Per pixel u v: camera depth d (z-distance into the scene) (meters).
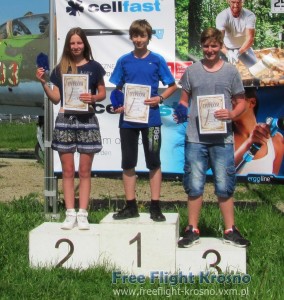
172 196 10.15
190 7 7.85
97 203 9.27
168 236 5.80
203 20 7.85
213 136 5.90
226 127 5.84
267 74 7.74
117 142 8.09
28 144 20.69
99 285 5.53
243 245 5.84
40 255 5.98
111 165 8.12
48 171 7.98
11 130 27.14
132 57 6.27
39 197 9.82
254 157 7.99
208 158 6.02
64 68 6.20
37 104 14.28
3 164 14.64
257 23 7.75
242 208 8.80
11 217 7.73
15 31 14.41
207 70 5.90
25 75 14.03
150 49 7.91
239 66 7.81
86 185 6.24
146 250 5.85
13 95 14.30
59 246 5.95
